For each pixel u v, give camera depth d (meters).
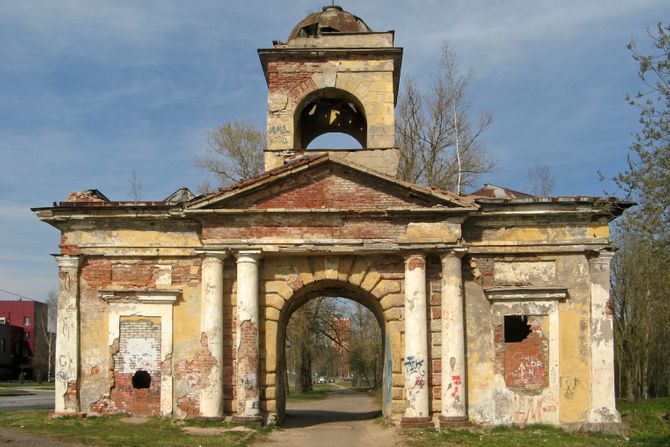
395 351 20.94
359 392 59.19
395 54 24.17
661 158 16.03
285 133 23.81
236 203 20.89
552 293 20.91
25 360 84.25
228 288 21.30
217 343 20.69
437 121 38.88
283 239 20.86
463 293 21.05
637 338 39.31
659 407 25.12
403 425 20.00
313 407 34.72
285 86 24.11
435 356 20.72
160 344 21.27
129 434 18.02
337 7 25.69
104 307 21.47
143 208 21.39
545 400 20.59
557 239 21.20
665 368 46.84
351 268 21.36
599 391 20.53
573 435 19.59
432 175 38.31
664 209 16.08
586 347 20.83
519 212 21.05
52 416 20.83
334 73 24.11
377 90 23.92
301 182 21.03
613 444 18.19
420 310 20.52
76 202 21.47
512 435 19.27
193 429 19.38
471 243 21.23
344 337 62.53
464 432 19.56
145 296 21.33
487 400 20.59
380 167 23.30
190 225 21.66
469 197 21.41
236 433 19.00
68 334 21.23
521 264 21.31
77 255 21.55
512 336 21.25
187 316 21.36
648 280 36.34
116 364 21.23
